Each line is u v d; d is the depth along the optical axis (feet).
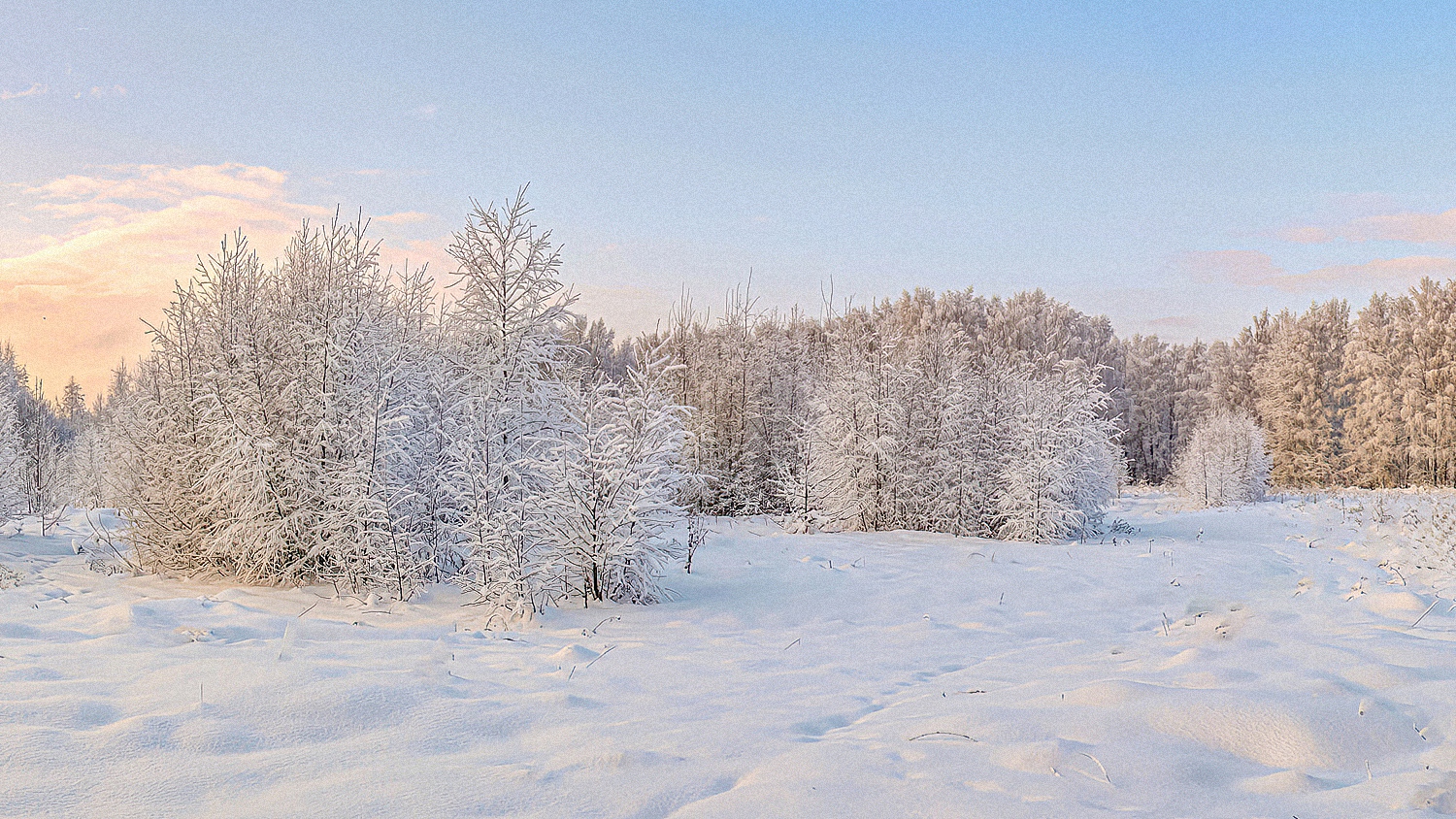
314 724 11.66
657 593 28.30
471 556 27.45
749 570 33.73
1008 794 9.48
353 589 29.55
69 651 16.39
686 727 12.33
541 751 11.13
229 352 34.65
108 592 29.53
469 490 29.73
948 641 21.42
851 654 19.74
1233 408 158.10
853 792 9.32
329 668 14.75
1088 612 25.20
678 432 29.32
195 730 10.86
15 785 8.90
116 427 38.47
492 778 9.69
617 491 27.45
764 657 19.21
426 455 33.53
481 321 34.27
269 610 26.27
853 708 14.25
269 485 31.68
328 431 31.48
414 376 34.73
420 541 31.22
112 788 9.04
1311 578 28.02
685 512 35.06
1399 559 34.06
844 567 34.63
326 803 8.85
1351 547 39.83
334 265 35.81
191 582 32.35
